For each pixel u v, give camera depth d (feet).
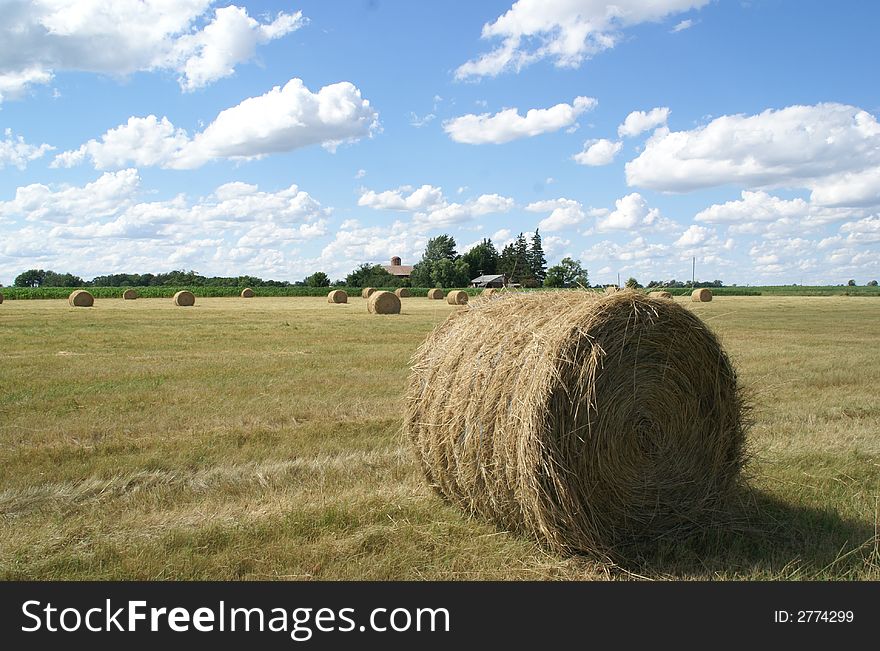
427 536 17.63
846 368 49.06
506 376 18.31
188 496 20.59
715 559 16.93
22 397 35.22
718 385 19.53
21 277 394.73
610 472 17.81
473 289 231.50
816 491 21.16
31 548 16.29
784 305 160.35
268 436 28.07
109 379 41.37
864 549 17.16
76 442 26.55
